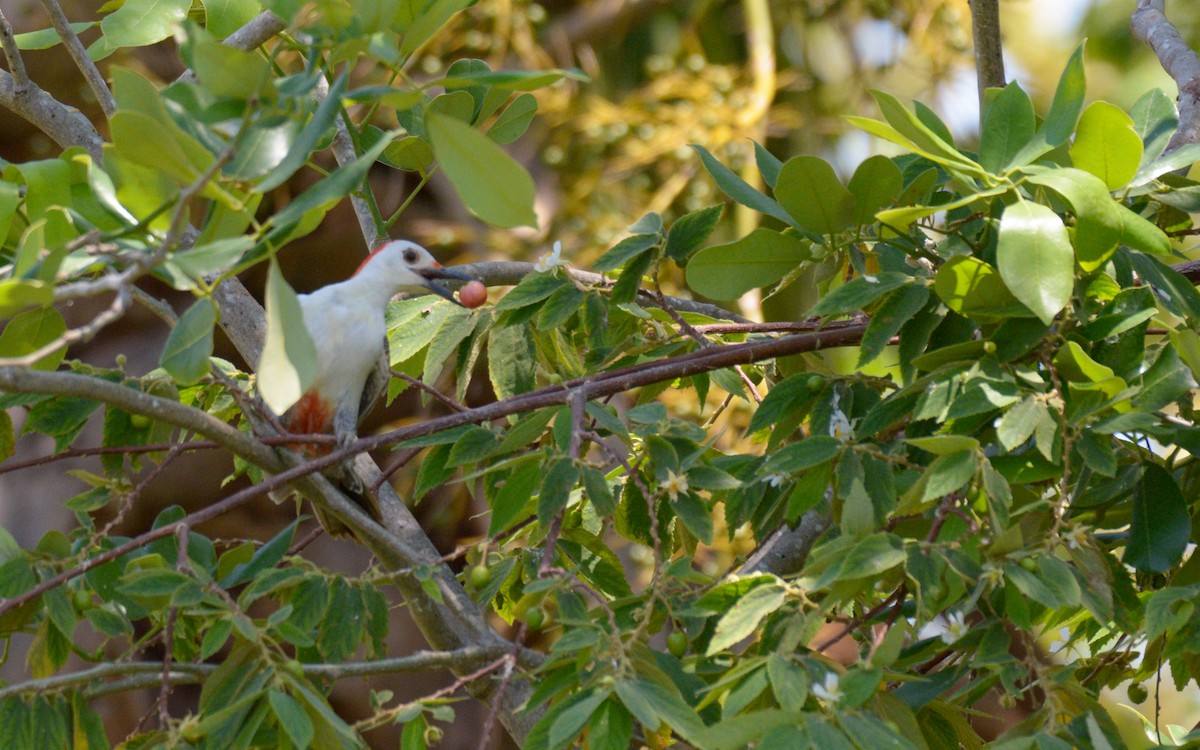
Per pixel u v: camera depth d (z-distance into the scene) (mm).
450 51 17844
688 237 7770
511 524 7195
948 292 6422
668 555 8023
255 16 8883
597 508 6156
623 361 8570
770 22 18469
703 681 5832
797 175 6711
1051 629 8031
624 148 18406
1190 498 7152
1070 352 6117
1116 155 6480
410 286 8922
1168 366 6324
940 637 6684
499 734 15820
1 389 5398
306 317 8453
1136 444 6695
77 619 6621
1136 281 7266
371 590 6621
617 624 5949
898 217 6238
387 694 5906
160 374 7910
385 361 8914
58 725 5887
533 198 5105
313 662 7160
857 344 7492
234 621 5566
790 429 7445
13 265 5656
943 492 5578
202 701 5684
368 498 8391
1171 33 10344
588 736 5293
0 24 8867
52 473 15367
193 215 12906
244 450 6664
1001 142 6570
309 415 8641
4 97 9109
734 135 17734
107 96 8742
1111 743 5469
